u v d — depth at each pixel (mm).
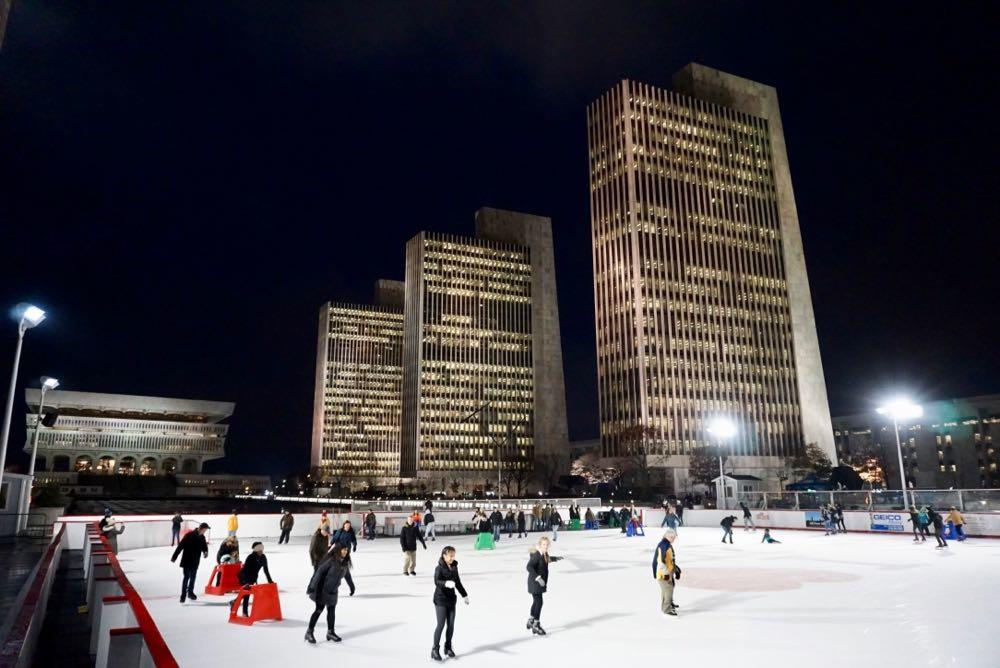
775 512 58812
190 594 20984
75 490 176000
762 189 192000
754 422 174625
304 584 25531
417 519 30172
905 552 37312
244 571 17984
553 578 27562
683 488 158125
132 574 28859
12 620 10156
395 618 18453
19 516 42031
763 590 23688
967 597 21969
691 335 172125
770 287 186625
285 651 14445
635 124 178125
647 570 30578
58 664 13188
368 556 37781
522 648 14789
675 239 175875
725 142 189375
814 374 186125
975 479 164375
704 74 192750
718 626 17297
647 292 169250
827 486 120938
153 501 142875
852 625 17406
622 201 176750
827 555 36031
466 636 16078
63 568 28484
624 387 169875
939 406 174750
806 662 13648
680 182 180000
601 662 13617
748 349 178875
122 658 8023
